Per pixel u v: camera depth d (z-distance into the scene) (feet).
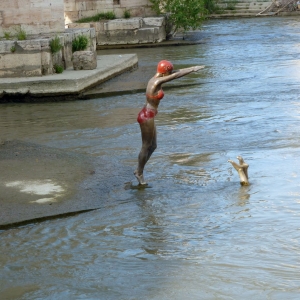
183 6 108.06
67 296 17.78
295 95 50.62
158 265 19.47
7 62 55.88
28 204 25.40
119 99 52.75
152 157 32.63
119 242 21.62
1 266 20.10
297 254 19.74
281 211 23.75
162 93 26.96
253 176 28.50
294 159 31.07
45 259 20.51
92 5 104.32
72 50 66.03
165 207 24.95
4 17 63.21
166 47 96.94
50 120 44.80
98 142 36.86
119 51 94.89
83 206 25.18
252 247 20.44
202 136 37.32
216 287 17.71
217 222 22.95
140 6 105.91
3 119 46.11
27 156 32.68
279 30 115.85
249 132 37.96
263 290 17.42
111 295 17.66
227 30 120.06
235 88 55.57
